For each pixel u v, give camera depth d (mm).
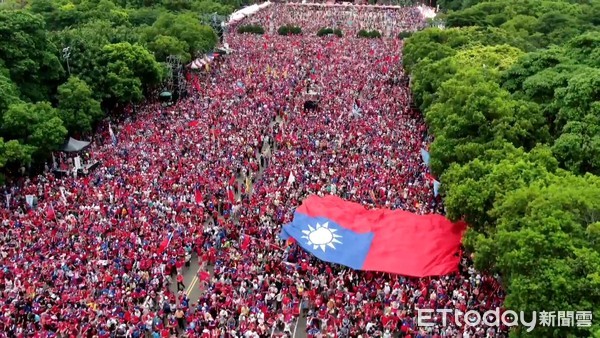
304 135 93938
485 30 122688
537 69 79125
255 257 59219
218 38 155000
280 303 53375
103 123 100625
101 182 76312
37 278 54938
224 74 133875
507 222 45812
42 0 148000
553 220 41656
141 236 62500
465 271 56688
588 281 37000
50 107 84562
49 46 95375
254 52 158250
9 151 73062
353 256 55562
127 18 153625
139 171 79875
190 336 47500
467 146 62906
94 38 108812
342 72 137000
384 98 116438
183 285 57188
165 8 179125
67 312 50188
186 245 61656
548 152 57344
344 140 91625
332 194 72000
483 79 77812
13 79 88750
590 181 50094
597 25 129875
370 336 47562
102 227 64062
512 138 63281
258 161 87250
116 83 100875
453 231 57156
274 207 69500
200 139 91812
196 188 74500
